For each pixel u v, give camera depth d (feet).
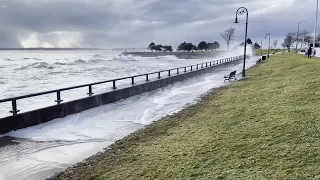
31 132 30.27
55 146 26.03
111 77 96.32
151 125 32.76
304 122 24.04
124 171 18.95
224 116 32.65
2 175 19.92
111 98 47.78
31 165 21.63
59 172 20.25
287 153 18.21
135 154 22.39
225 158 18.86
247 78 77.25
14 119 30.48
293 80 54.44
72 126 32.94
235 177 15.89
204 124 30.09
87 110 41.11
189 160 19.27
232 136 23.62
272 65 115.75
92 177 18.60
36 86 72.13
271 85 53.83
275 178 15.16
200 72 98.58
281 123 24.99
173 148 22.58
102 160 21.93
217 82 76.23
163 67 158.20
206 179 16.10
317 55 159.43
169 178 16.84
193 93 57.31
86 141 27.50
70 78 92.58
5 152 24.44
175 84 72.95
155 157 21.01
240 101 41.63
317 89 38.99
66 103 37.65
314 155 17.30
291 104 32.37
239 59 197.06
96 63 201.05
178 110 41.11
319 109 27.66
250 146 20.52
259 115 29.96
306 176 14.90
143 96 54.44
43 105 47.01
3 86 71.87
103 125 33.47
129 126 32.99
